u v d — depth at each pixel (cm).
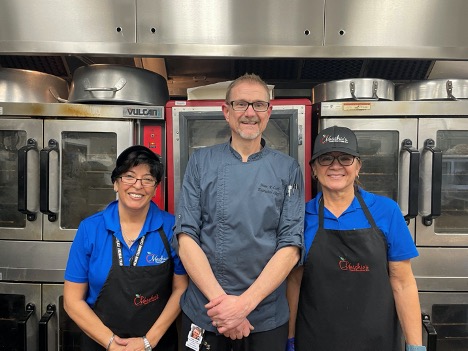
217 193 117
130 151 122
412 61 208
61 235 167
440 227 168
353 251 118
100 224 125
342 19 181
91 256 123
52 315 165
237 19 180
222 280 116
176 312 128
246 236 114
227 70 219
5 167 171
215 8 180
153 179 123
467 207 168
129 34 181
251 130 118
